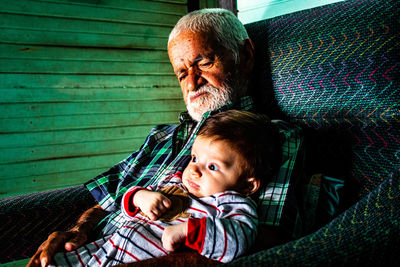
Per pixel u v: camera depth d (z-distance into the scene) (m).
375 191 0.61
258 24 1.19
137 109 2.34
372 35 0.86
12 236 0.98
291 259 0.45
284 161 0.85
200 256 0.59
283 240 0.74
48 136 2.09
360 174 0.88
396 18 0.83
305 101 0.99
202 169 0.78
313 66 0.97
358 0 0.95
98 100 2.21
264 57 1.11
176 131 1.10
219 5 2.41
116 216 0.92
